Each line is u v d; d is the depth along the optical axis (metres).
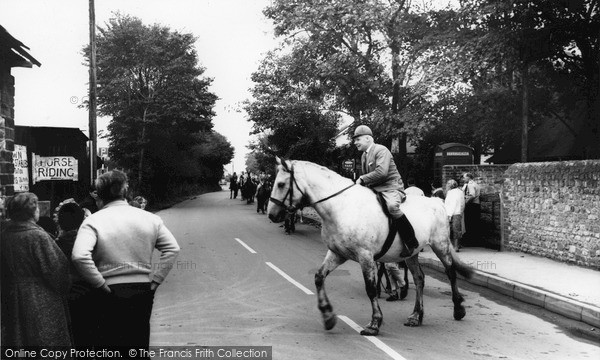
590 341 7.62
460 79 21.42
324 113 32.22
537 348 7.27
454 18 22.05
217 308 9.52
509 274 12.01
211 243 19.34
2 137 8.54
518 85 24.92
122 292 4.84
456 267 9.01
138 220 5.03
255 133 32.31
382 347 7.24
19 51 8.34
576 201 13.34
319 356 6.85
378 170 8.20
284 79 29.52
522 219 15.66
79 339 5.82
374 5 22.73
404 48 24.02
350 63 23.81
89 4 20.91
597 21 21.23
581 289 10.29
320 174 8.01
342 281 12.12
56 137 21.17
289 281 12.11
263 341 7.49
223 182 111.94
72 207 6.13
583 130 25.19
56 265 5.09
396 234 8.16
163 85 39.78
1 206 7.22
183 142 46.81
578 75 23.06
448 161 27.48
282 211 8.04
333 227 7.94
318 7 23.36
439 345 7.36
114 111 38.56
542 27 21.16
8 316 5.04
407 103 24.77
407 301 10.21
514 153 29.94
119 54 38.00
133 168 39.97
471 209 17.52
